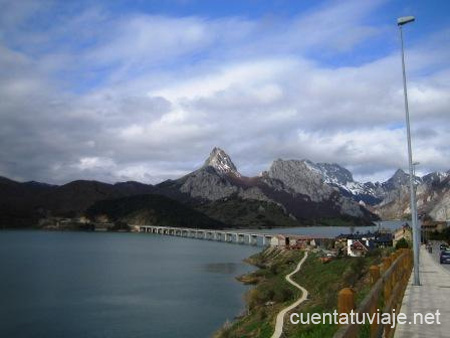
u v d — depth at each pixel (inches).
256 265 5935.0
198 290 3767.2
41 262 6122.1
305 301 2331.4
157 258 6939.0
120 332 2375.7
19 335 2319.1
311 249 6063.0
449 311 661.9
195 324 2541.8
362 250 4498.0
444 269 1561.3
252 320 2132.1
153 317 2716.5
